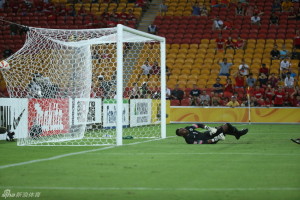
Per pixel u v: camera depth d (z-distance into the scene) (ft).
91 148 130.31
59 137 164.14
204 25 337.72
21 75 188.65
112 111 205.36
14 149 129.80
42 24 347.36
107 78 249.75
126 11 357.00
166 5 354.33
